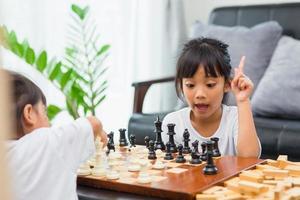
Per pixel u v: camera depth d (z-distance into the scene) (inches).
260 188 36.9
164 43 131.3
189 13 137.4
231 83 58.2
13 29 89.4
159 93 130.6
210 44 59.6
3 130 14.7
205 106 58.5
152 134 94.7
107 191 41.1
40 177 36.8
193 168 45.8
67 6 104.6
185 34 135.6
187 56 58.1
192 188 37.8
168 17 132.3
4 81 14.8
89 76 101.7
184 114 63.8
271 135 86.8
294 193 36.6
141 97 101.6
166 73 131.5
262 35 108.5
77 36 105.3
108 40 117.2
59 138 39.4
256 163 48.4
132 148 57.6
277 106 95.9
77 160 40.2
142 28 126.5
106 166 46.9
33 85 43.0
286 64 99.2
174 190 37.3
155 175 42.8
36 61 87.4
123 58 121.3
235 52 108.0
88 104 99.3
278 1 123.7
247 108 57.1
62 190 37.7
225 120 61.8
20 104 39.8
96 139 44.9
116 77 119.6
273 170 43.4
